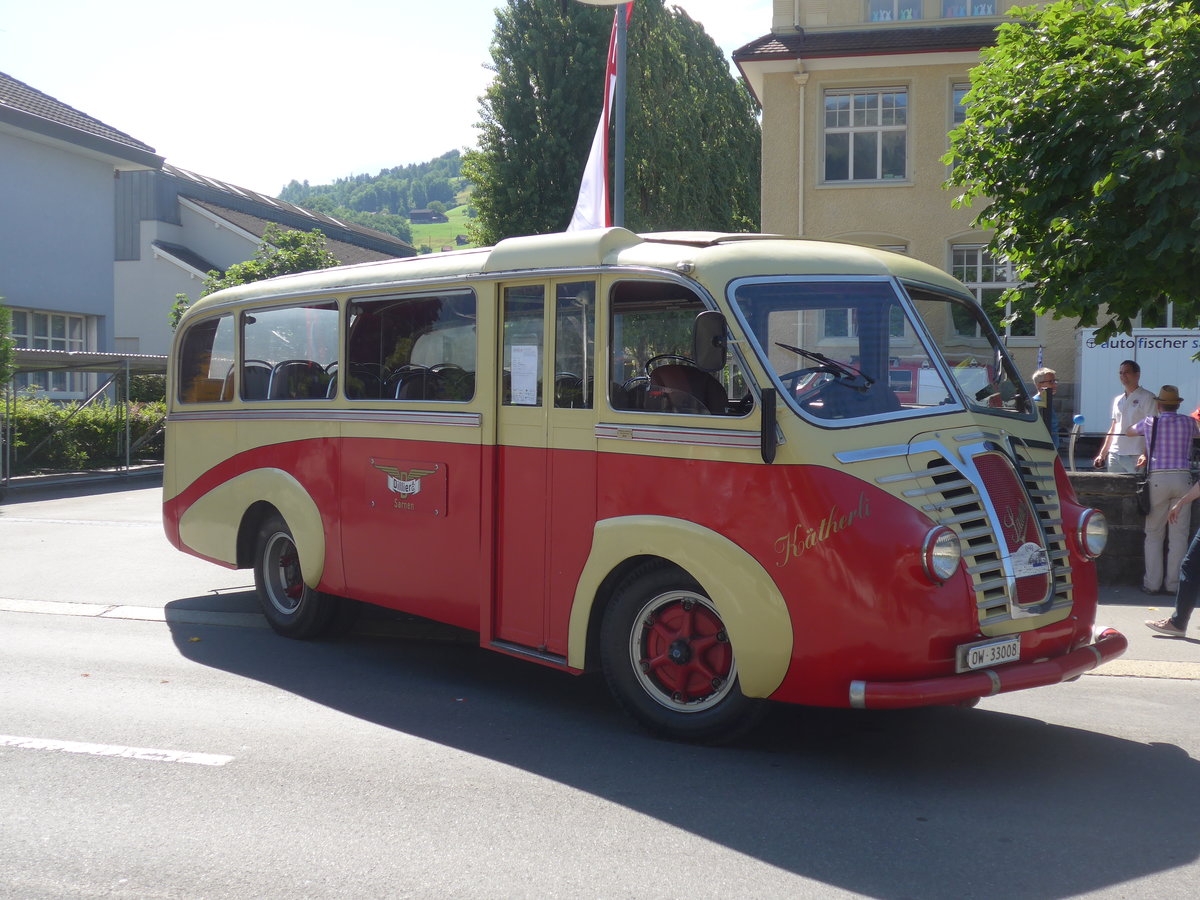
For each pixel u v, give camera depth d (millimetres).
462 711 6250
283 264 31109
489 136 32938
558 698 6559
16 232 23828
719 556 5254
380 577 7145
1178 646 7828
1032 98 8438
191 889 3914
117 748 5480
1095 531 5652
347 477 7391
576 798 4852
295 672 7125
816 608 5004
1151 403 10820
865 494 5039
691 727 5594
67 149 24953
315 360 7746
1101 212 8172
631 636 5766
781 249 5750
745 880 4016
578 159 32312
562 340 6062
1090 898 3885
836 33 23500
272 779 5062
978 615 5066
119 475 21531
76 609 9117
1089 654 5430
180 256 40438
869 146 23531
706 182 34969
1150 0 8453
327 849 4273
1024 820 4621
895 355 5676
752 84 24516
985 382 6031
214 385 8750
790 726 5980
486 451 6395
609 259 5867
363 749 5527
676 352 5609
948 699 4887
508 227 32344
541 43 32281
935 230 23219
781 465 5129
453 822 4559
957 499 5188
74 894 3867
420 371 6906
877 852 4277
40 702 6293
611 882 3994
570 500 5961
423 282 6863
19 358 19797
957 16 23484
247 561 8492
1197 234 7625
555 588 6035
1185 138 7594
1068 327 22453
